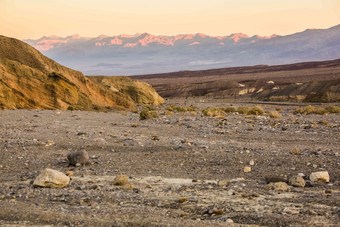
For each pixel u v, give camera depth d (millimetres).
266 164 12383
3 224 6617
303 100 111125
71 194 8922
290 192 9094
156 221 6734
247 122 26594
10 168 12570
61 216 6980
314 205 7719
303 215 6949
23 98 44344
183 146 15195
